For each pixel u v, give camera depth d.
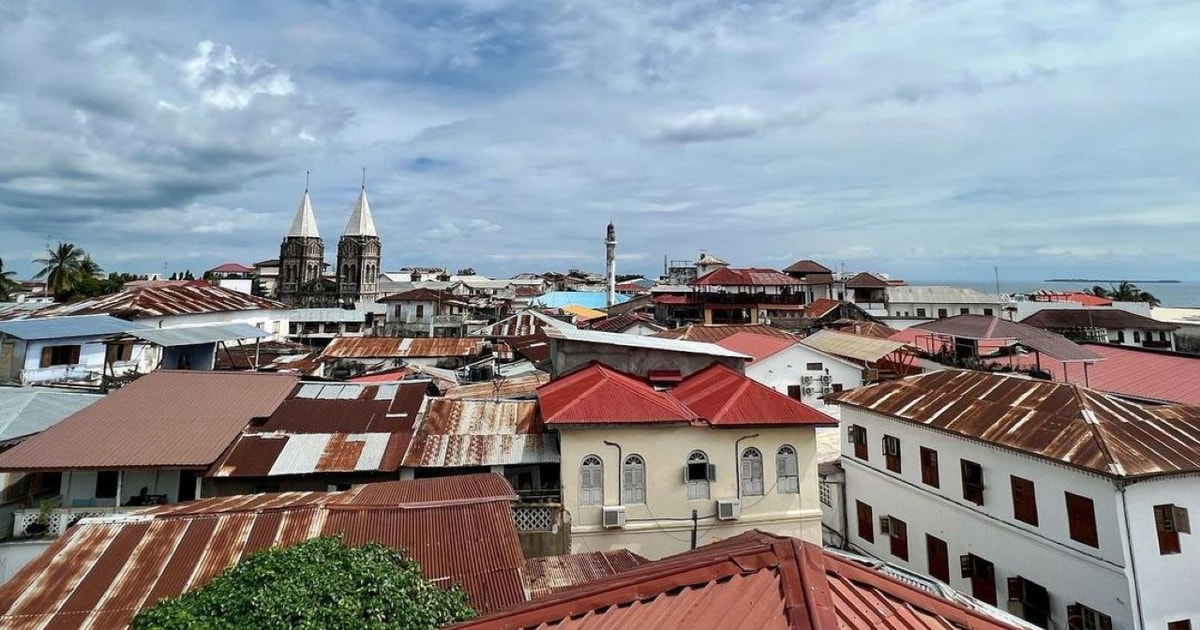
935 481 21.22
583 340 27.45
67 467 17.88
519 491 21.08
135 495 19.36
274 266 135.62
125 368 36.78
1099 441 16.20
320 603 9.73
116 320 36.09
